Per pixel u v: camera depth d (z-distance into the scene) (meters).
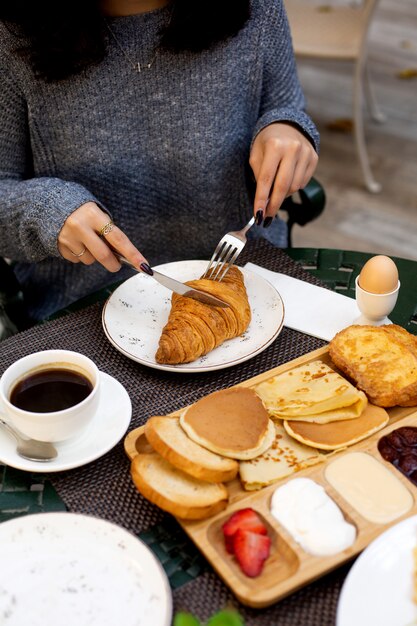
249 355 0.90
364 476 0.76
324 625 0.67
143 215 1.20
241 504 0.74
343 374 0.88
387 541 0.68
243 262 1.08
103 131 1.11
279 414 0.81
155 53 1.07
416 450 0.79
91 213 0.97
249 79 1.16
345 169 2.68
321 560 0.69
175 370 0.89
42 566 0.69
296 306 0.99
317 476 0.76
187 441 0.76
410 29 3.93
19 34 1.01
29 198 1.00
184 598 0.69
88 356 0.94
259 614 0.68
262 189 1.04
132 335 0.95
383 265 0.91
